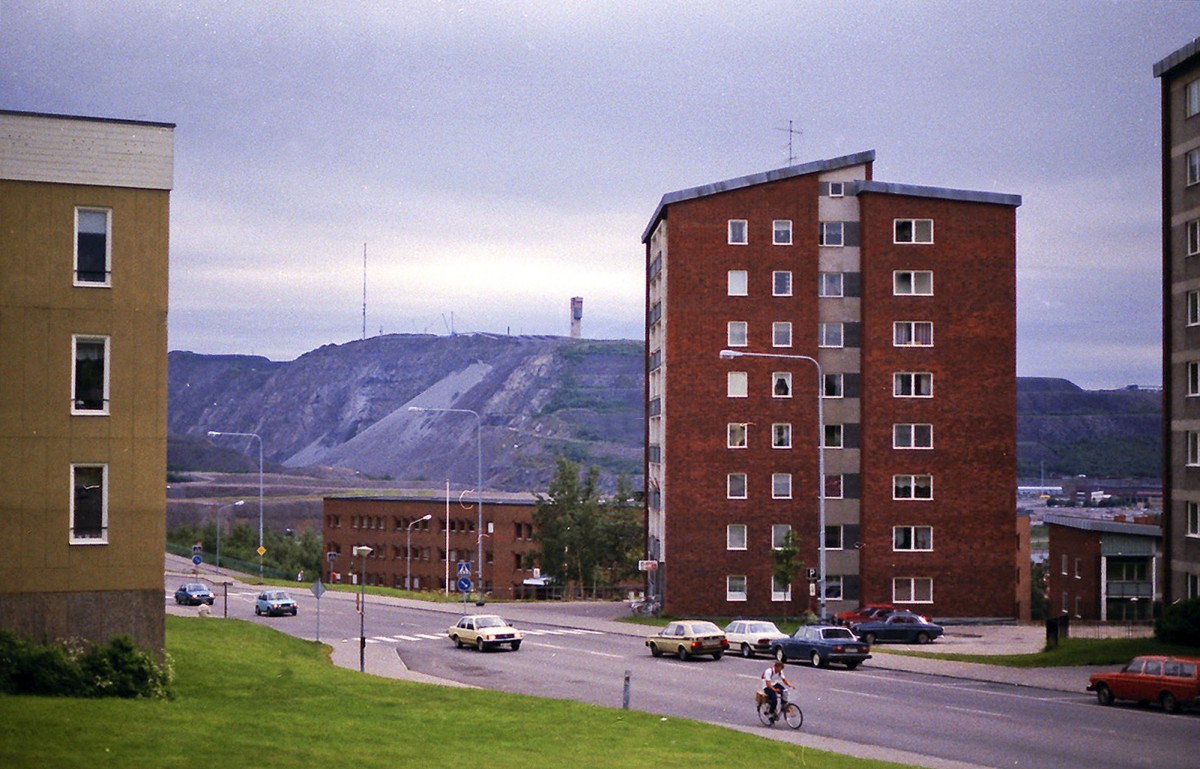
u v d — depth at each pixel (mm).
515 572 134375
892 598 71625
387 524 146500
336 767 21266
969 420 72500
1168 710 34000
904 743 28672
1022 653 51094
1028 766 25734
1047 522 91000
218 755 21406
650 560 78875
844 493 72562
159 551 31719
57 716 23656
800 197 72938
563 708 30734
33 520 30750
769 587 71625
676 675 43312
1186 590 53312
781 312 72500
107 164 31844
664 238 73000
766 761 24484
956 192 72875
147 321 32000
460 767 21969
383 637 58938
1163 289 55531
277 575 118250
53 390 31109
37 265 31172
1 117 31062
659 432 76000
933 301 72625
